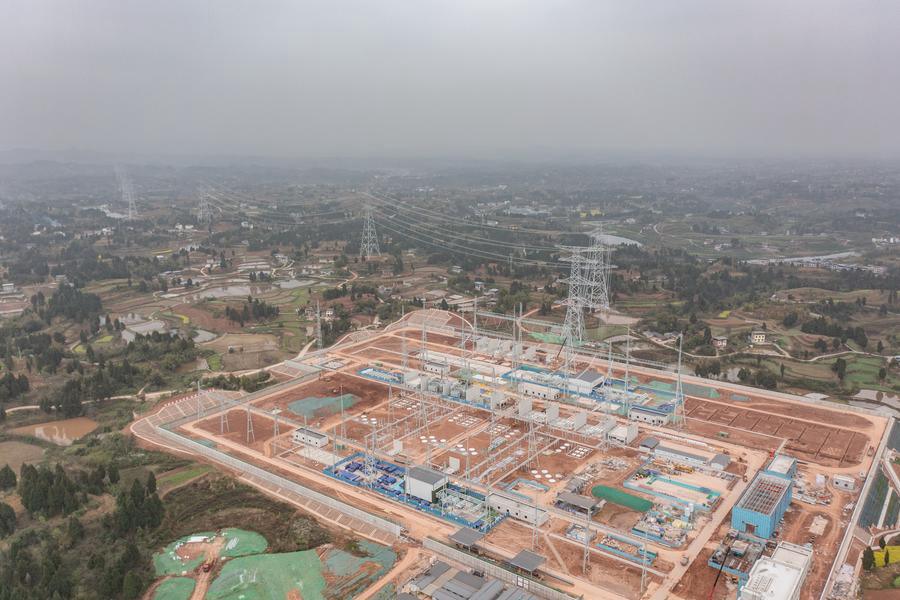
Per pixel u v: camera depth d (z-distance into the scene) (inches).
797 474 4128.9
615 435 4603.8
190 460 4468.5
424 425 4972.9
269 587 3102.9
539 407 5364.2
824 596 2925.7
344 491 3988.7
